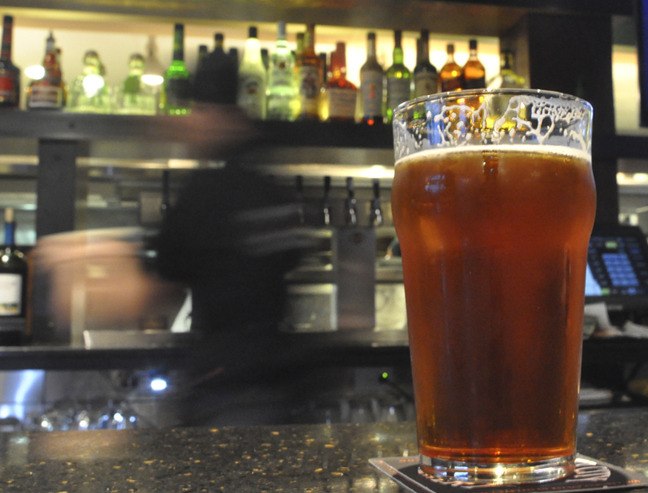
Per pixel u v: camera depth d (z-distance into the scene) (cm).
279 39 241
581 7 250
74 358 203
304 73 239
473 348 38
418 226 40
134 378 218
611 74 256
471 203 37
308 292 293
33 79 261
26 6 240
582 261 41
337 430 62
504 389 37
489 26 263
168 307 290
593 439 54
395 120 44
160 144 228
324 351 216
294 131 225
